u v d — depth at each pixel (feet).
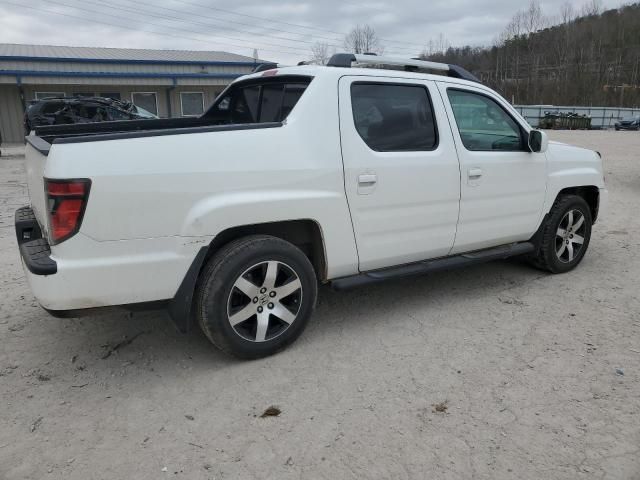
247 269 10.90
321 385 10.67
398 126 12.91
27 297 15.39
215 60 102.22
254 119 14.53
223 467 8.36
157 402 10.14
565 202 16.61
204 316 10.77
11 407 9.97
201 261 10.45
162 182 9.85
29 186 12.84
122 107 61.87
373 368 11.32
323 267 12.29
